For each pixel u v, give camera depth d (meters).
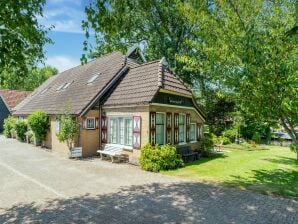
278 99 8.77
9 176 12.27
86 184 10.87
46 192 9.77
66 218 7.31
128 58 21.05
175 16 25.98
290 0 8.97
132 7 7.71
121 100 16.27
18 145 23.97
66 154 18.42
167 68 17.64
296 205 8.21
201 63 11.25
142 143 14.64
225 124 30.45
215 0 10.62
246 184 10.76
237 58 9.82
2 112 41.84
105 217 7.37
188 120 17.92
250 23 9.73
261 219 7.13
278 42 8.75
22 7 6.35
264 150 22.36
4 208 8.14
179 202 8.55
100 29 7.09
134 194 9.46
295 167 14.49
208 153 18.53
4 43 6.37
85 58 6.96
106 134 17.42
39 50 7.66
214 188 10.15
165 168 13.63
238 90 9.91
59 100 22.05
